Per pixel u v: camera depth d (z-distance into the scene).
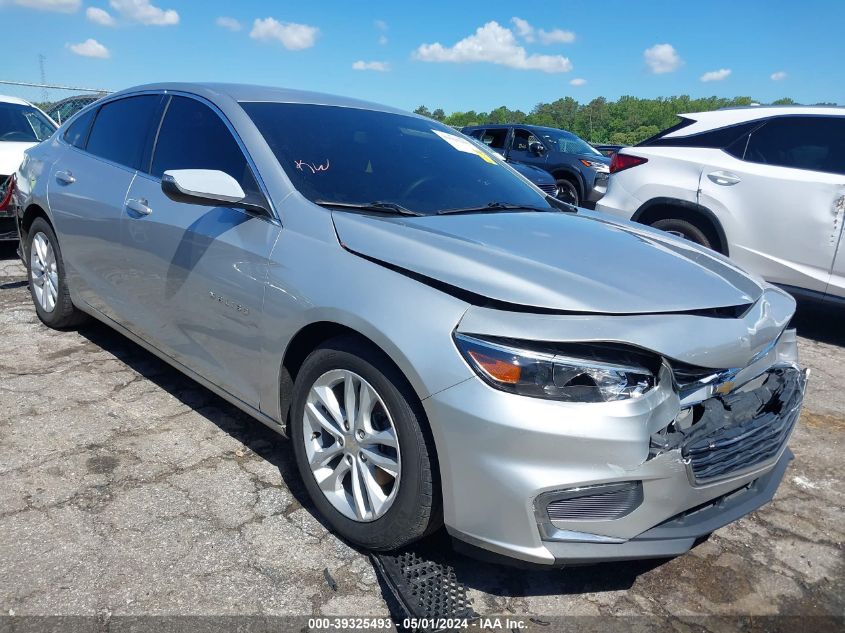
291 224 2.52
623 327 1.97
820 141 5.17
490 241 2.40
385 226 2.39
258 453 3.00
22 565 2.19
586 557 1.98
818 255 5.10
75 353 3.99
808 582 2.44
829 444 3.54
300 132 2.94
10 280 5.59
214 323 2.78
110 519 2.46
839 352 5.12
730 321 2.20
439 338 2.01
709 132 5.75
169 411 3.34
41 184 4.02
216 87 3.22
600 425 1.89
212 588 2.16
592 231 2.77
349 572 2.28
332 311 2.24
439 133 3.55
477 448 1.94
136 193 3.24
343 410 2.37
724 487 2.18
